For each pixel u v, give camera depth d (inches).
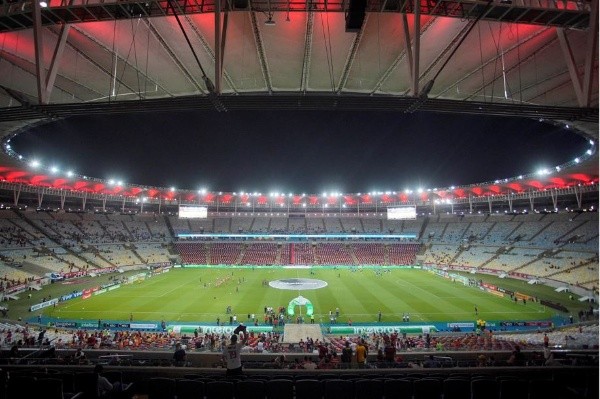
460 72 786.2
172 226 3580.2
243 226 3681.1
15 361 440.5
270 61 763.4
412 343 1007.6
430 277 2432.3
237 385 309.6
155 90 906.1
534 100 904.3
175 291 1913.1
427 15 568.7
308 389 310.2
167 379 312.8
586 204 2513.5
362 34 655.8
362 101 446.6
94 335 1055.0
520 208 2989.7
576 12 535.8
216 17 446.0
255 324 1294.3
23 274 1959.9
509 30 629.0
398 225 3676.2
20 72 782.5
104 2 542.9
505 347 836.0
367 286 2076.8
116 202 3176.7
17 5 540.7
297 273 2620.6
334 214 3782.0
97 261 2541.8
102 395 326.6
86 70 800.3
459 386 311.9
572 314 1451.8
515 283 2146.9
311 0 540.4
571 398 317.4
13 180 2218.3
